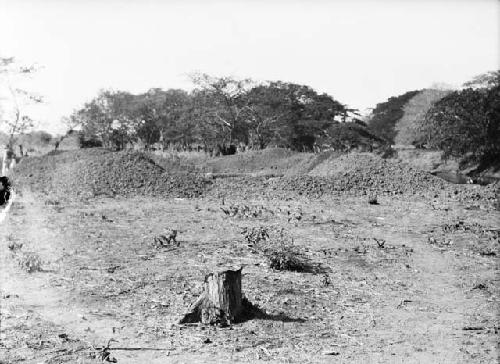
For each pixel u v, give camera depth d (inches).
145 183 1178.6
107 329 352.5
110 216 840.3
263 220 820.6
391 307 412.8
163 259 550.0
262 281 471.5
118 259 547.5
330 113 3344.0
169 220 810.8
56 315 378.0
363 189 1195.9
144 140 3088.1
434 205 1009.5
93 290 438.0
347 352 317.4
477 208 972.6
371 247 629.3
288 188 1202.0
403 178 1245.7
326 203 1034.1
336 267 535.2
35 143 2613.2
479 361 303.3
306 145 3380.9
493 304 423.5
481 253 602.9
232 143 2896.2
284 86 3292.3
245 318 375.2
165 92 3334.2
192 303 383.6
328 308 406.0
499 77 2381.9
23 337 333.7
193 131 2930.6
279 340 336.5
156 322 367.2
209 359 303.4
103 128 2967.5
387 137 3887.8
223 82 2856.8
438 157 2583.7
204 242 640.4
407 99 4057.6
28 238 644.1
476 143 2303.2
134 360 300.8
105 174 1195.9
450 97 2381.9
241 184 1263.5
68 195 1095.6
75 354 307.7
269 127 2977.4
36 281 459.8
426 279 498.0
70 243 621.6
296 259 524.7
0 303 397.4
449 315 395.2
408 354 315.3
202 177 1283.2
